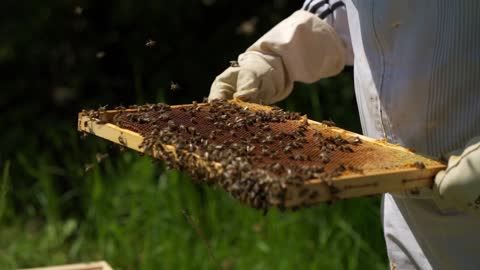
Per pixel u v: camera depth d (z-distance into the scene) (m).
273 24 5.64
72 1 5.74
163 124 2.00
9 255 4.18
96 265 2.77
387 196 2.29
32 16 5.77
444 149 2.01
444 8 1.96
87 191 4.54
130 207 4.27
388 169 1.64
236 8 5.79
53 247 4.29
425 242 2.16
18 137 5.49
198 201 4.18
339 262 3.79
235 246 4.05
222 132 1.93
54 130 5.39
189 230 4.07
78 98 5.86
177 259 3.92
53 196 4.44
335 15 2.38
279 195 1.48
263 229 3.94
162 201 4.16
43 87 5.93
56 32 5.82
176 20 5.71
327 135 1.93
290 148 1.78
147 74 5.75
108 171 4.43
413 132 2.05
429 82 1.99
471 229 2.04
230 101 2.25
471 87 1.96
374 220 3.94
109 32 5.89
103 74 5.90
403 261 2.26
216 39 5.76
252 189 1.51
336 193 1.54
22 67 5.96
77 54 5.87
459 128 1.98
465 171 1.66
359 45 2.17
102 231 4.12
